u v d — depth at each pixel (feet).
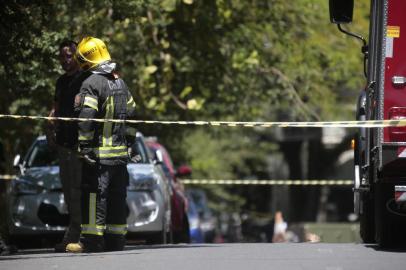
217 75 161.17
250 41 161.68
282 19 163.02
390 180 80.84
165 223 112.16
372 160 83.92
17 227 110.63
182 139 181.78
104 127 87.86
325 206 337.31
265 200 327.47
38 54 105.70
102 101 87.71
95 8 128.06
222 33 157.99
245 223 235.40
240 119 170.40
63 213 110.22
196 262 74.54
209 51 157.28
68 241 96.63
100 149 87.51
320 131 316.19
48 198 110.73
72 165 95.14
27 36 99.55
